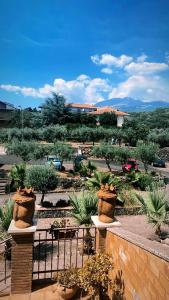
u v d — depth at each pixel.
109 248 5.72
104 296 5.52
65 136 41.00
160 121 82.56
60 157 25.22
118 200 14.70
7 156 36.50
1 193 19.19
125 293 4.86
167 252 3.66
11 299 5.38
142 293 4.17
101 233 5.90
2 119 63.84
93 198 8.59
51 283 5.89
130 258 4.66
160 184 17.56
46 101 68.31
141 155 24.33
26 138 39.03
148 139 45.69
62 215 14.29
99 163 33.50
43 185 14.44
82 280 4.91
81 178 21.19
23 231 5.36
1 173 23.36
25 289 5.52
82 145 46.94
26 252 5.46
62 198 17.62
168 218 10.84
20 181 19.20
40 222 13.38
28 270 5.50
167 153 41.00
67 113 68.50
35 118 67.19
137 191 18.08
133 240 4.48
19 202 5.34
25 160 24.70
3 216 8.03
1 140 39.59
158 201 10.74
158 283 3.68
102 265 5.00
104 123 69.62
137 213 14.76
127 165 25.77
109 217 5.93
